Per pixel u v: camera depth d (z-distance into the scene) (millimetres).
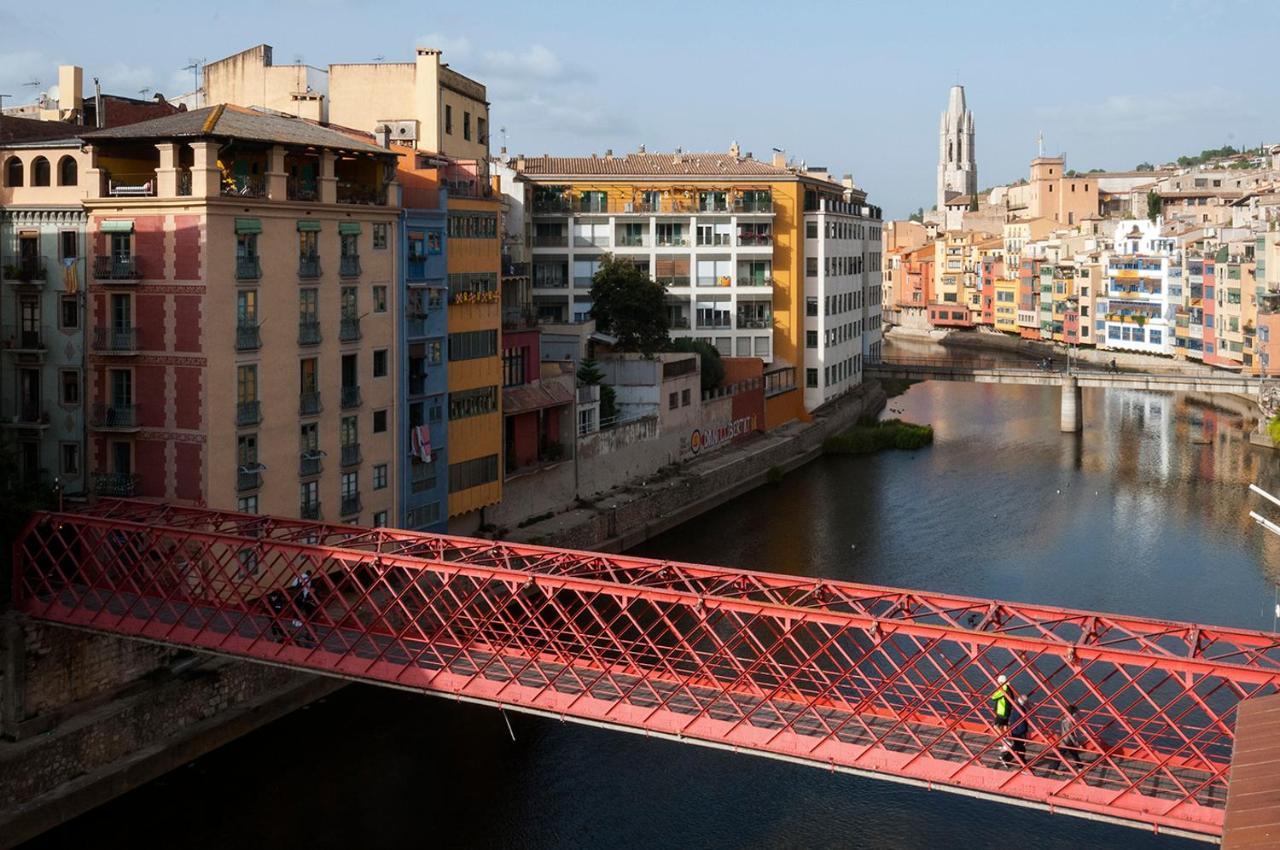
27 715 51188
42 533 58062
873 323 174750
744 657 68125
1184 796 37469
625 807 52938
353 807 52438
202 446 60500
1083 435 139875
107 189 62375
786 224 133875
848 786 55031
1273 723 31938
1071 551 89500
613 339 112875
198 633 49312
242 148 63031
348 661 46750
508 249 115500
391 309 71438
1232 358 173625
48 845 48875
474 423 79188
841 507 103938
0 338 63625
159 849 48969
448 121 99125
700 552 89062
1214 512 101188
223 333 60750
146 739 54469
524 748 58250
